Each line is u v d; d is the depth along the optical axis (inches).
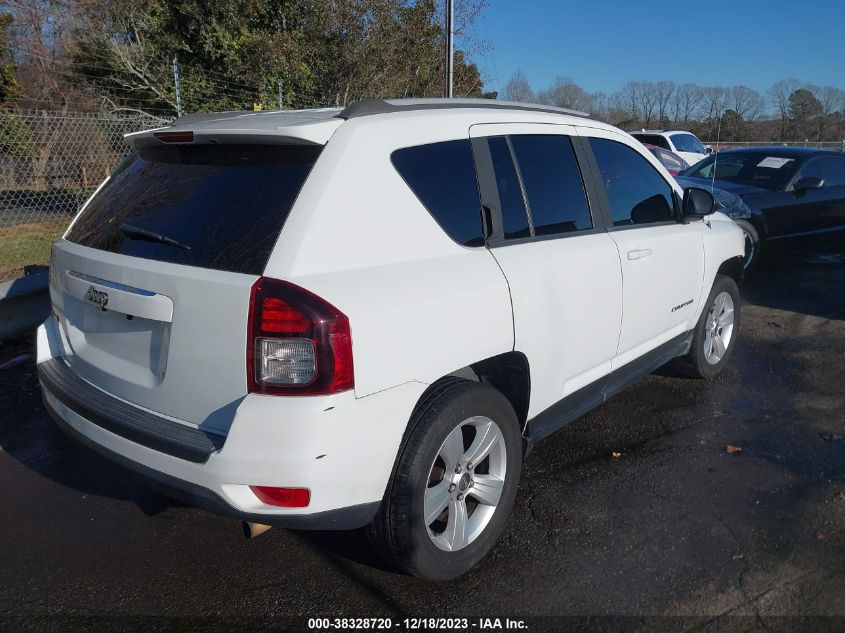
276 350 90.7
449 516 113.5
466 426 117.6
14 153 421.7
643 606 109.5
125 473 106.3
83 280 114.3
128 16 611.8
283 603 111.4
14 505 140.2
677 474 150.8
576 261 133.6
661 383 204.4
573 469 153.4
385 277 100.1
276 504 94.3
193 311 96.3
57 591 113.9
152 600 112.0
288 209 96.9
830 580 114.8
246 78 593.9
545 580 116.1
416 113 115.1
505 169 126.4
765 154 366.3
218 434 96.3
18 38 622.8
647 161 170.1
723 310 205.8
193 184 109.6
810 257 395.2
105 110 605.0
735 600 110.3
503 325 115.8
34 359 219.5
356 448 95.3
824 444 164.7
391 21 620.1
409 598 112.4
